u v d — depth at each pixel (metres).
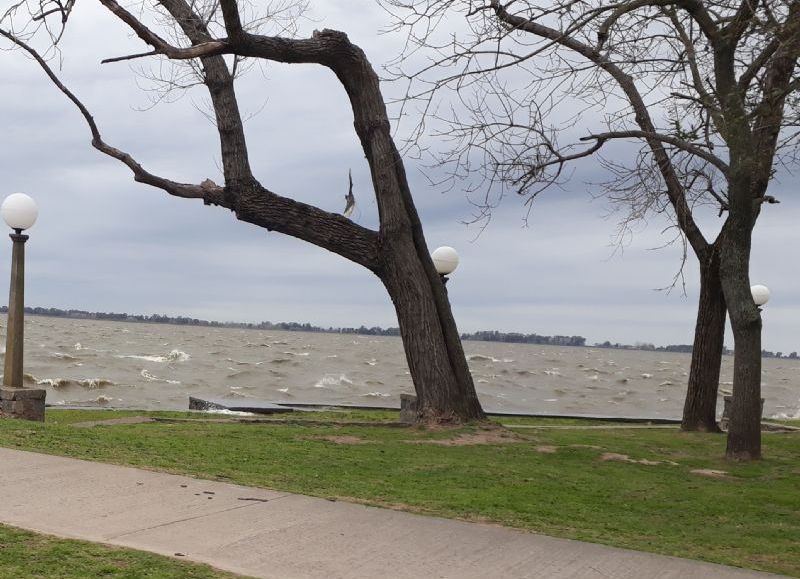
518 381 62.91
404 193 15.16
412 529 6.29
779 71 12.28
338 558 5.46
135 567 4.98
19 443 9.16
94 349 70.69
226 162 15.03
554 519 7.59
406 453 11.36
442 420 14.66
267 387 44.75
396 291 15.10
